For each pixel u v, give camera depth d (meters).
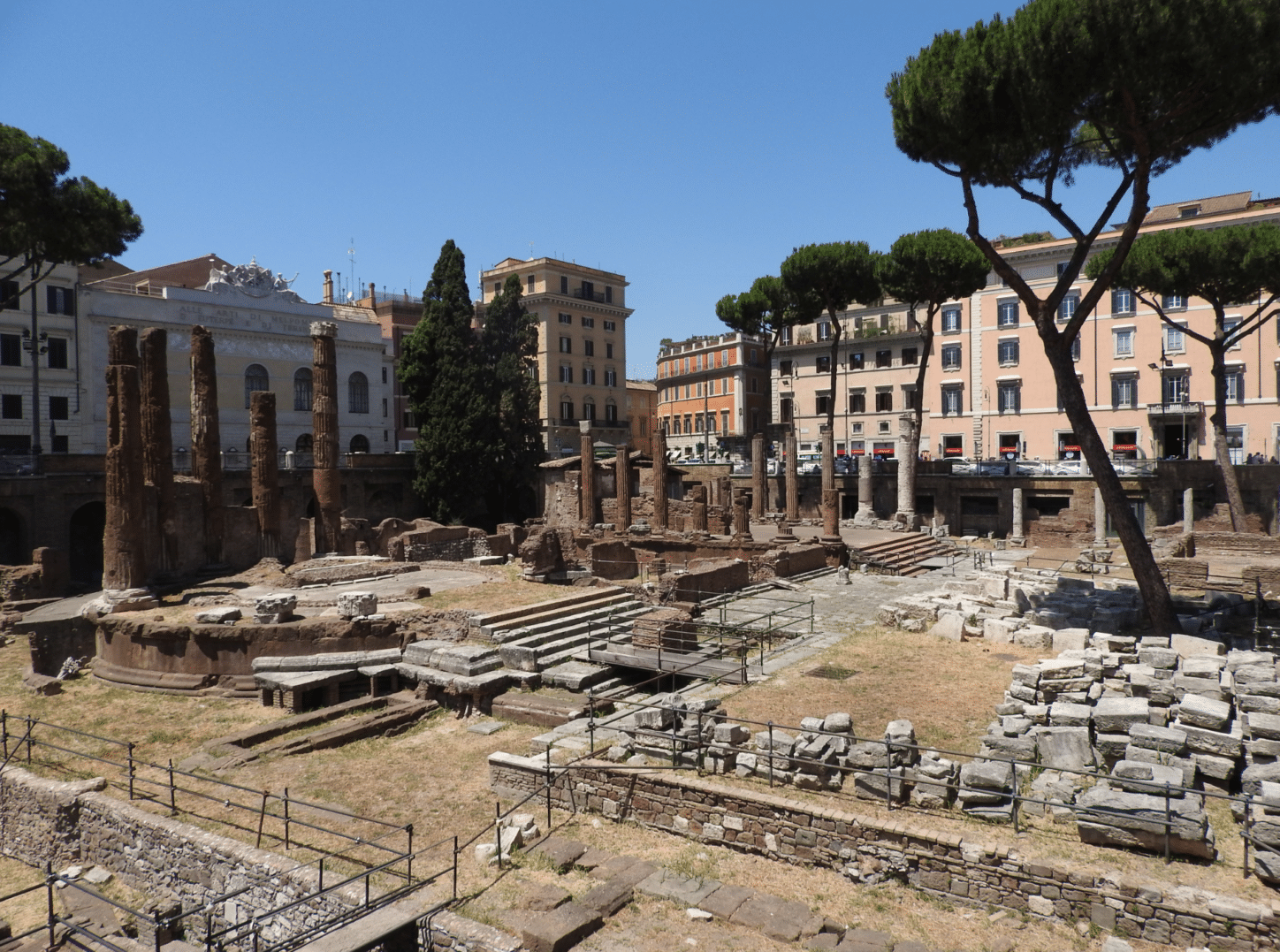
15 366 56.00
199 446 36.62
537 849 13.48
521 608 27.11
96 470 47.25
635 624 24.50
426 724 21.39
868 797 13.72
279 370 67.56
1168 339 63.12
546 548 35.84
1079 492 53.06
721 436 96.62
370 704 22.31
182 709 22.89
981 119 22.41
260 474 38.56
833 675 21.61
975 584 33.00
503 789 16.36
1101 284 23.22
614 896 11.85
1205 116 21.11
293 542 40.47
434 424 63.06
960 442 74.75
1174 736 13.53
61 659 28.17
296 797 16.50
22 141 37.22
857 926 11.15
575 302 94.62
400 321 92.50
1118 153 23.52
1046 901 11.10
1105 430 66.19
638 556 42.66
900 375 78.94
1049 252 68.19
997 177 23.94
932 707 18.66
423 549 42.91
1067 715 15.11
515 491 69.81
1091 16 19.42
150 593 28.50
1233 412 60.91
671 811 14.34
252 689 23.83
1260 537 39.31
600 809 15.17
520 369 70.31
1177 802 11.73
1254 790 12.29
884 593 34.28
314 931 11.59
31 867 17.09
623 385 101.62
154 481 33.66
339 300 90.31
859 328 82.50
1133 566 23.69
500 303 72.25
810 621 28.28
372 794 16.61
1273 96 20.61
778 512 64.94
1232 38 18.78
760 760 14.69
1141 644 20.78
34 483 43.47
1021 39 20.73
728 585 33.91
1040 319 24.30
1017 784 13.63
